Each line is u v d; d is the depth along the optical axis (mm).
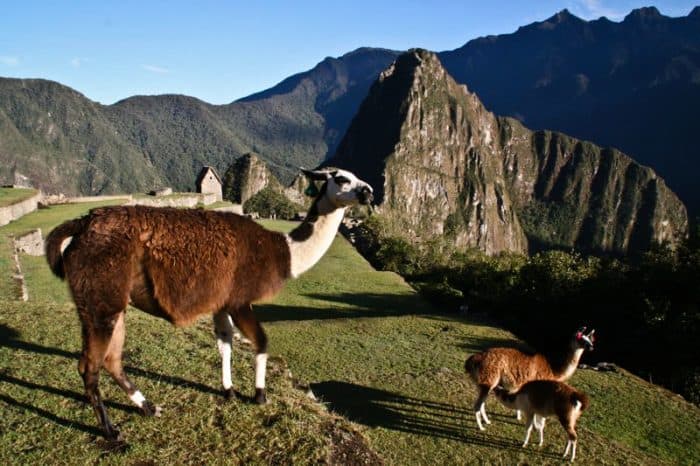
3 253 17625
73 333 7355
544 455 8641
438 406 10625
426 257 58219
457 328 19453
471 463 8258
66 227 4648
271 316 23188
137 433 4805
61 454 4430
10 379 5680
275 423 5250
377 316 23516
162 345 7113
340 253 42219
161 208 5016
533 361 9508
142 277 4660
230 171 125188
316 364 13906
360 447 5445
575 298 30094
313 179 5887
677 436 11133
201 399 5516
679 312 24594
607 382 14227
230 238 4977
